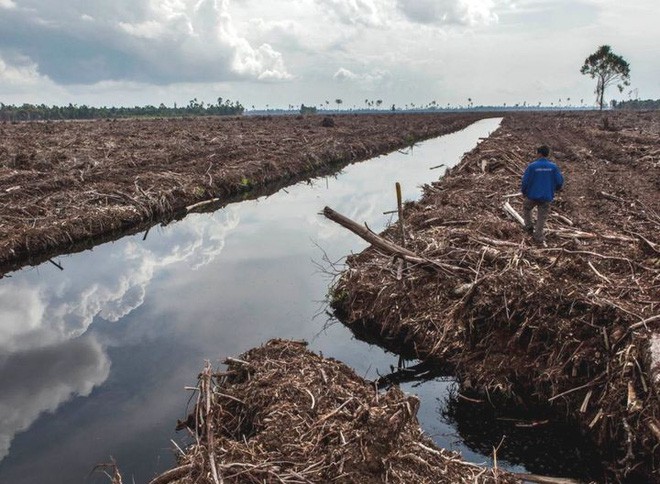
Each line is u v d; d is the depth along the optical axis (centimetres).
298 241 1436
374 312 856
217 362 755
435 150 3859
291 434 478
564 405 608
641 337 569
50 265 1224
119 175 1841
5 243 1170
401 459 453
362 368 750
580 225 1090
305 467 431
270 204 1912
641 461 500
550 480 500
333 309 962
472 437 596
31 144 2542
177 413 634
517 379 658
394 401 493
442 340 746
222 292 1052
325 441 464
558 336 641
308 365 616
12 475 521
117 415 629
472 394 675
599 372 593
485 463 543
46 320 920
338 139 3562
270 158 2467
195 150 2531
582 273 749
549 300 677
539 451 570
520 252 827
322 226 1597
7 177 1638
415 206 1399
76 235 1332
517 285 717
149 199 1614
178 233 1512
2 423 613
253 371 620
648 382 525
